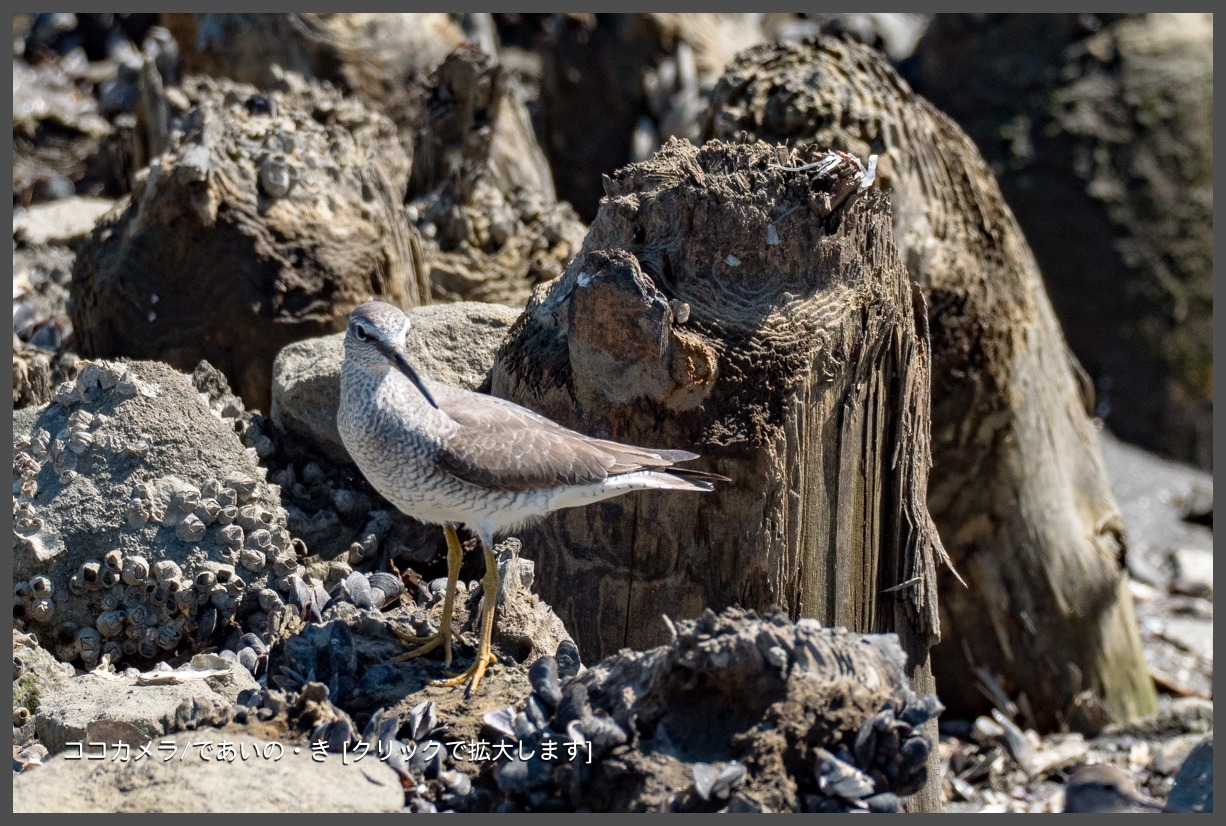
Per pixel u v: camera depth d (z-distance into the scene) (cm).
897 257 1130
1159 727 1594
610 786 849
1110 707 1642
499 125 1912
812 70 1492
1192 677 1819
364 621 1058
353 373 984
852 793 814
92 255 1476
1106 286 2611
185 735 895
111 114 2611
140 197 1462
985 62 2739
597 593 1085
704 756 849
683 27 2555
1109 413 2606
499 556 1136
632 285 998
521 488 970
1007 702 1617
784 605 1042
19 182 2331
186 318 1413
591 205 2547
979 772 1516
